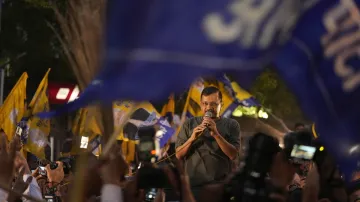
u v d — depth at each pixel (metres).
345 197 6.48
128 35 3.80
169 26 3.86
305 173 7.36
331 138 4.62
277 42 4.21
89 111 5.02
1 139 6.17
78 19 4.12
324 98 4.54
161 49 3.85
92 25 4.11
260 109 22.95
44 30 27.25
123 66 3.80
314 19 4.48
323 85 4.52
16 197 6.94
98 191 5.48
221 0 3.98
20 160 7.68
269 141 6.10
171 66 3.86
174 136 13.66
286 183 6.08
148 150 6.92
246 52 4.04
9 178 6.09
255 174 6.11
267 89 26.28
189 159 8.09
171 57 3.87
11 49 28.17
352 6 4.50
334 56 4.51
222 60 3.99
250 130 21.64
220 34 3.98
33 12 27.27
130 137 12.98
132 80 3.80
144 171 6.14
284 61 4.44
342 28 4.50
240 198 6.18
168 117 15.58
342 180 6.40
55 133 11.64
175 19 3.88
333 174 6.38
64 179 10.09
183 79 3.88
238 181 6.21
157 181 6.11
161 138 13.28
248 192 6.11
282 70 4.44
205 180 7.66
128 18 3.79
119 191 5.41
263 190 6.07
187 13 3.91
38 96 11.80
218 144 8.01
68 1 4.20
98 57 4.09
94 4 4.09
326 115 4.57
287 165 6.09
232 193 6.24
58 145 13.12
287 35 4.32
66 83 18.58
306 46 4.47
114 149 5.43
